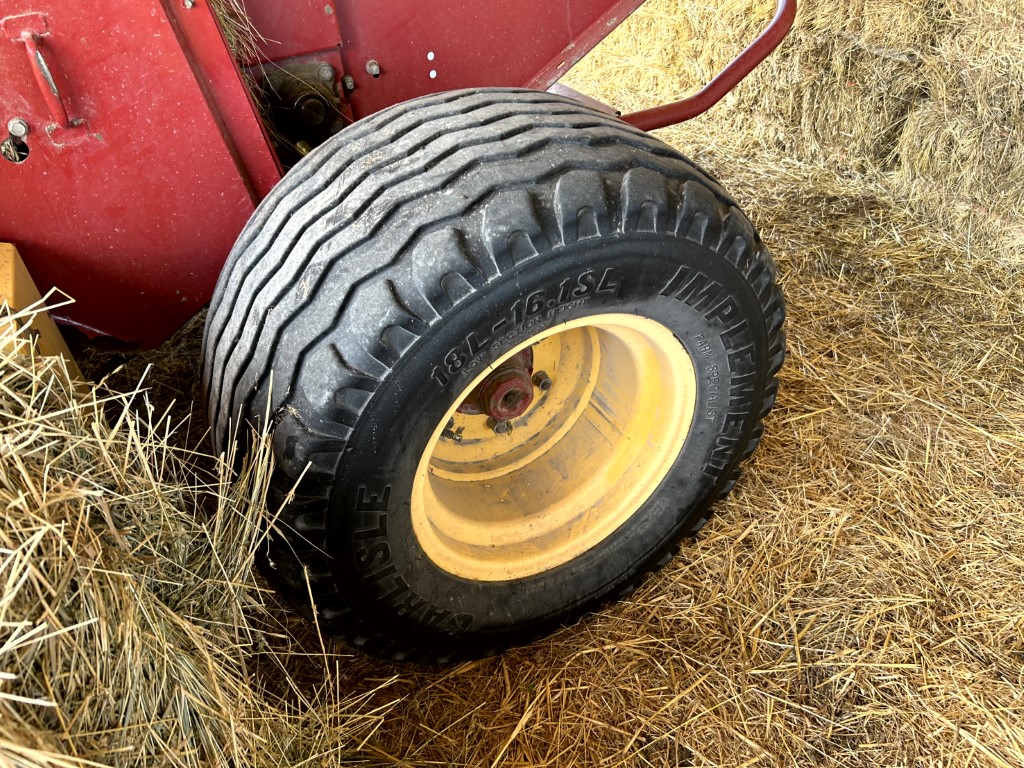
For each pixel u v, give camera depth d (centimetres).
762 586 213
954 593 210
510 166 143
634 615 209
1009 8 297
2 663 91
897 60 340
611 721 186
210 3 170
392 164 146
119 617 107
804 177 377
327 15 197
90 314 191
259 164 184
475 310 139
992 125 312
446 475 192
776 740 182
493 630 189
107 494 119
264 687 174
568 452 203
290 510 146
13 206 168
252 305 149
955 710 186
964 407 261
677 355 175
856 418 258
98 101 160
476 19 219
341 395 137
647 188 149
